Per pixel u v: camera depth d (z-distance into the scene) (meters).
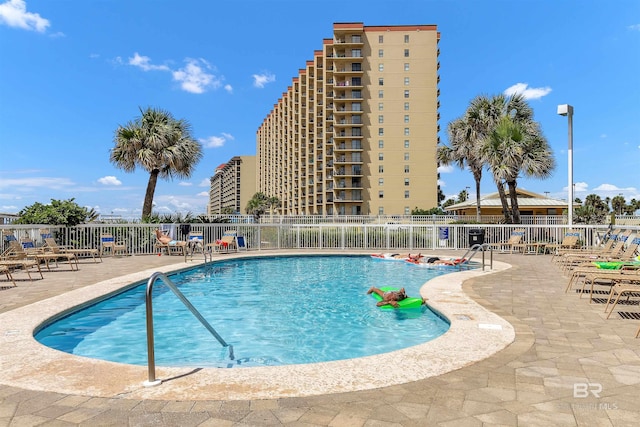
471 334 5.04
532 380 3.55
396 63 62.12
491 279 9.77
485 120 24.27
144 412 2.96
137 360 5.13
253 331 6.50
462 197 85.25
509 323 5.57
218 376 3.69
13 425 2.77
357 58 61.78
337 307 8.19
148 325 3.54
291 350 5.57
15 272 11.06
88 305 7.29
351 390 3.36
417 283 10.94
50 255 11.41
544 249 16.66
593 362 4.01
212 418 2.87
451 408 3.02
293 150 80.25
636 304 6.83
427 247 18.62
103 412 2.96
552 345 4.57
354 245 18.78
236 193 141.25
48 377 3.66
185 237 16.75
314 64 69.69
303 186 76.94
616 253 10.82
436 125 61.66
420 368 3.87
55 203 15.78
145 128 20.64
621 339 4.80
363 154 62.72
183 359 5.19
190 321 7.07
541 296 7.60
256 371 3.82
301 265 14.60
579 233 16.12
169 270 11.38
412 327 6.69
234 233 17.64
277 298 9.06
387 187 62.44
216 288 10.24
